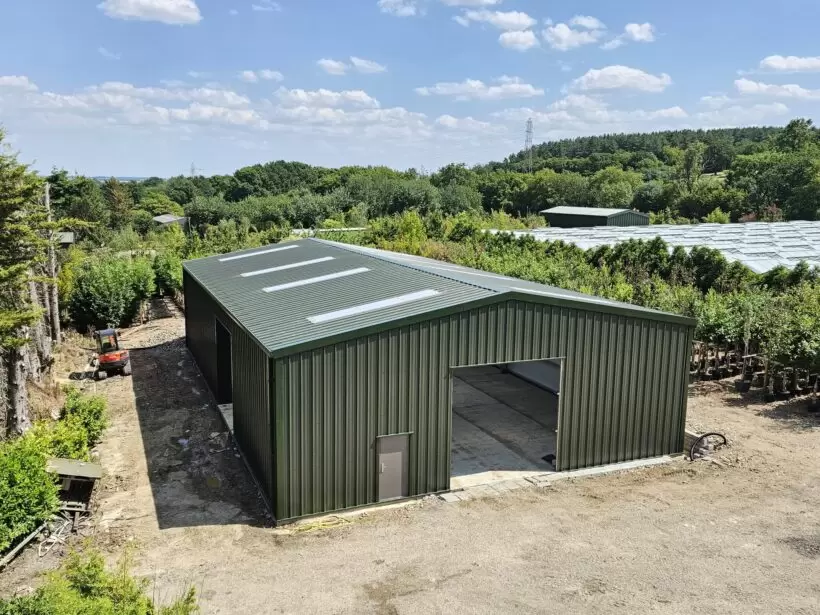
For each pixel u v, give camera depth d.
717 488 13.73
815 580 10.17
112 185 89.88
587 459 14.93
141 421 18.53
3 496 11.11
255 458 14.05
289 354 11.78
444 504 13.01
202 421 18.47
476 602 9.61
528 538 11.56
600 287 30.00
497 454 15.88
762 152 120.94
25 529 11.28
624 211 73.44
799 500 13.06
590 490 13.69
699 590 9.91
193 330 25.89
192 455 15.87
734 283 31.28
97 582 7.57
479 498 13.29
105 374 23.31
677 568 10.53
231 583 10.13
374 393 12.61
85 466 13.20
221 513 12.69
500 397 21.38
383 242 51.72
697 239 44.59
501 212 85.75
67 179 71.00
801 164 81.50
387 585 10.06
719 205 84.38
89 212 68.06
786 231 50.34
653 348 15.23
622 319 14.73
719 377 21.98
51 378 22.14
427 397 13.10
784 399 19.56
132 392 21.59
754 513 12.51
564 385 14.37
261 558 10.91
